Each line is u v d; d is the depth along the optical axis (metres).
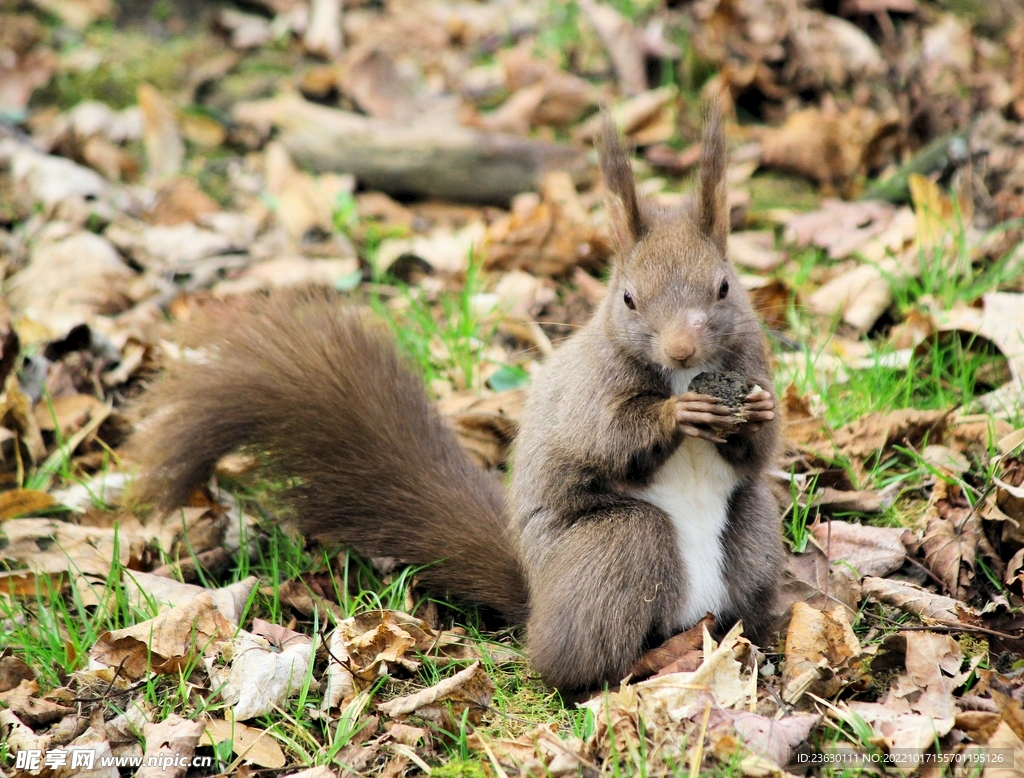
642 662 7.42
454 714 7.25
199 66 17.77
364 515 8.91
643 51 16.64
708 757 6.49
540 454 7.90
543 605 7.53
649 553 7.37
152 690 7.38
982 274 12.14
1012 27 16.58
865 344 11.26
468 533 8.63
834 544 8.70
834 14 16.70
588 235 13.27
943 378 10.52
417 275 13.59
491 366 11.59
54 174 14.95
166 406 9.14
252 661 7.51
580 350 8.00
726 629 7.83
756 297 11.85
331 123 15.39
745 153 15.20
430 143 14.92
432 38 18.47
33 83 17.17
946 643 7.23
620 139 8.06
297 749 7.00
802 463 9.59
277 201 14.62
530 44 17.77
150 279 13.44
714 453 7.64
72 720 7.29
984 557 8.39
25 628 8.34
